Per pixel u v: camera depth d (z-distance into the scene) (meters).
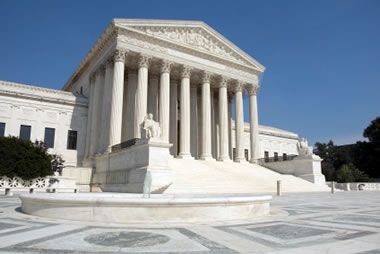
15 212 14.06
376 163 81.06
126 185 30.30
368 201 24.33
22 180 32.16
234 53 56.31
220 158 51.78
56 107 51.50
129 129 47.72
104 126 43.00
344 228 10.58
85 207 11.55
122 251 7.20
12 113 48.09
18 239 8.30
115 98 41.16
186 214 11.41
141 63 44.75
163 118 45.06
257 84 58.25
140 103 43.28
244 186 34.53
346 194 36.28
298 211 16.19
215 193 29.27
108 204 11.27
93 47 49.88
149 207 11.21
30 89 50.19
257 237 8.92
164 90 46.16
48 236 8.72
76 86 63.41
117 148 36.28
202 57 51.66
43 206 12.59
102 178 37.91
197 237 8.77
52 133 50.62
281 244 8.09
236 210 12.41
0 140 32.50
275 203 21.25
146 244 7.91
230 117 61.44
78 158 51.56
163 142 28.42
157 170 27.25
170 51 48.00
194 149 54.31
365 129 84.25
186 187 29.30
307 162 47.22
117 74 42.16
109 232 9.34
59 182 34.00
